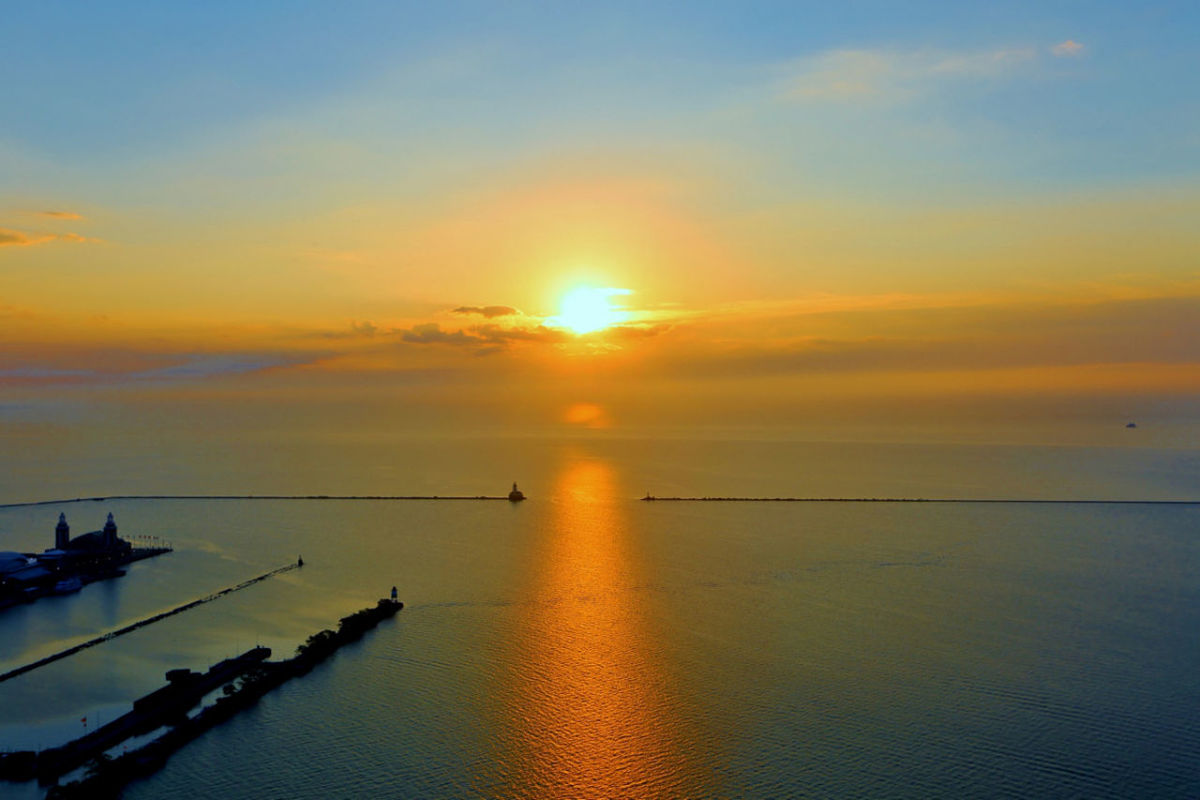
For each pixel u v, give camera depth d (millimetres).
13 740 161250
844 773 146500
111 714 172500
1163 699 177375
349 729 163750
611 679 187125
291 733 162250
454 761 151125
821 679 186875
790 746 155875
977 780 145000
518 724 165250
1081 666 196125
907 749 155125
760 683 184875
